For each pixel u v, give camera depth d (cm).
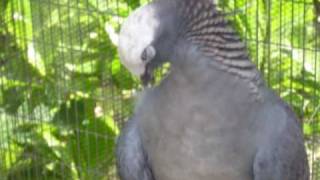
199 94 48
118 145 55
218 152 49
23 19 82
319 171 76
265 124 50
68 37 81
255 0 74
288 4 74
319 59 76
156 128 50
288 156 51
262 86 50
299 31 75
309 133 77
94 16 80
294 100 76
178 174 51
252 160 50
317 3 78
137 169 54
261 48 73
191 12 47
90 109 82
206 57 48
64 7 80
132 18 46
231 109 48
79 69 81
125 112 81
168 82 48
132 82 80
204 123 48
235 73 48
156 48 46
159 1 47
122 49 46
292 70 75
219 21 48
